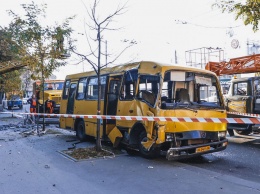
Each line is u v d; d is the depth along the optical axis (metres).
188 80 7.90
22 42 14.55
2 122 20.38
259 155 8.95
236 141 11.74
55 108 18.30
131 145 8.38
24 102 51.00
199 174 6.27
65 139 11.72
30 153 8.69
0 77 28.58
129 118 7.56
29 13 14.53
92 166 7.04
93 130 10.34
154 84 7.58
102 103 9.80
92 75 10.84
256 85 11.51
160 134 7.05
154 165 7.12
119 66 9.38
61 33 14.68
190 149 7.25
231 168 7.38
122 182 5.74
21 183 5.75
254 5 8.95
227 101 12.60
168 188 5.33
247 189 5.24
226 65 14.12
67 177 6.13
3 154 8.54
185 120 6.79
